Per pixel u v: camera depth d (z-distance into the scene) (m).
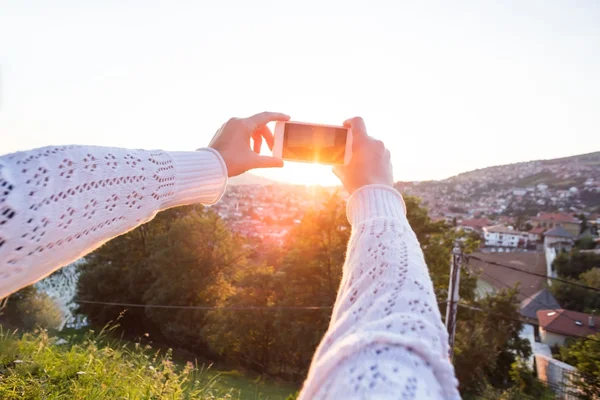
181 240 26.48
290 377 21.69
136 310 28.59
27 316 16.69
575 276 55.72
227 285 27.11
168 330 25.39
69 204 0.54
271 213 98.88
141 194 0.67
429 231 22.19
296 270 21.52
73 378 3.05
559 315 36.88
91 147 0.64
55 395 2.70
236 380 19.16
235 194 119.06
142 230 30.78
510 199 123.88
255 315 21.78
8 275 0.48
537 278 56.69
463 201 129.25
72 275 33.88
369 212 0.79
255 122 1.09
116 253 30.38
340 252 20.94
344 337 0.53
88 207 0.57
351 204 0.86
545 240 81.06
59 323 18.84
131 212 0.65
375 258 0.66
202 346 25.45
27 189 0.51
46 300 18.55
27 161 0.54
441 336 0.52
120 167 0.65
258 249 34.00
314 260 21.45
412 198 22.12
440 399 0.41
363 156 0.98
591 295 45.88
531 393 17.91
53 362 3.21
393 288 0.59
